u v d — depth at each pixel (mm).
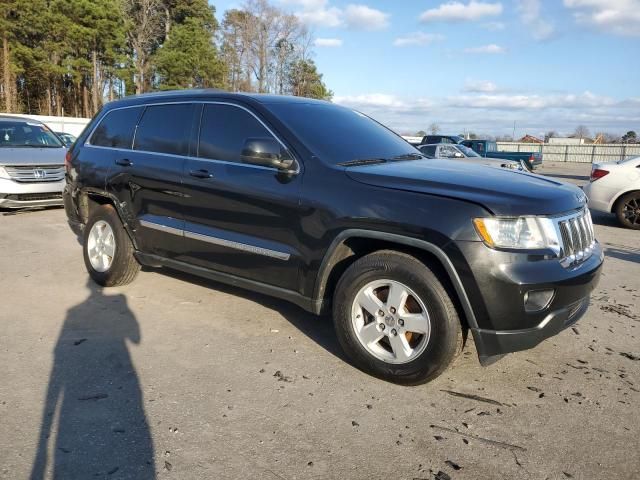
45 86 49281
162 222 4801
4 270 6172
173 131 4812
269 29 58031
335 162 3857
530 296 3148
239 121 4355
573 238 3428
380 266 3441
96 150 5535
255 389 3451
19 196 9789
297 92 60031
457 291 3172
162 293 5367
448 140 26516
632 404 3350
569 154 45625
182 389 3434
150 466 2664
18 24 41344
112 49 46312
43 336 4250
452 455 2799
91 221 5586
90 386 3449
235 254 4246
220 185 4266
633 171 10469
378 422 3092
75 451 2770
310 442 2891
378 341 3617
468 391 3480
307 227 3754
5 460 2684
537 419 3158
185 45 49969
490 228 3115
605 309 5215
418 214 3273
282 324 4578
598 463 2752
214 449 2812
